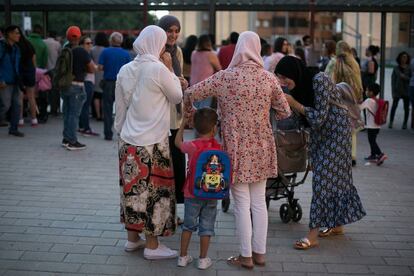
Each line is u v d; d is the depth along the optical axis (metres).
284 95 4.82
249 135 4.62
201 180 4.52
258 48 4.67
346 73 8.04
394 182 7.77
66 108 9.46
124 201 4.79
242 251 4.73
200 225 4.73
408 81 12.37
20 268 4.70
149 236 4.87
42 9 14.40
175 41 5.62
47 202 6.54
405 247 5.31
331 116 5.16
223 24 77.38
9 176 7.71
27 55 10.83
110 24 51.75
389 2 13.54
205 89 4.65
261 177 4.68
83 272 4.64
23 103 12.52
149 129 4.70
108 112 10.45
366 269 4.79
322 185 5.21
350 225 5.91
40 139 10.42
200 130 4.62
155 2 14.12
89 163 8.59
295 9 14.07
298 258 5.00
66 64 9.25
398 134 11.93
